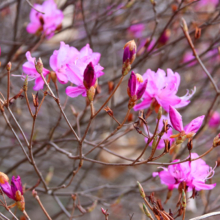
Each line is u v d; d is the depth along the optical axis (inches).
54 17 129.8
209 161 170.1
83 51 84.4
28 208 220.7
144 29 202.7
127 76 172.9
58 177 218.8
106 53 200.5
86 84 75.0
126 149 208.2
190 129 78.0
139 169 235.3
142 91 74.6
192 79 209.5
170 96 85.6
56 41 196.7
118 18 201.3
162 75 87.0
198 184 83.1
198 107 225.9
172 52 203.8
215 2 187.6
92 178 223.1
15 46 150.8
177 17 176.4
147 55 128.6
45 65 192.1
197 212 195.3
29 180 206.8
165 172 85.4
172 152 95.0
